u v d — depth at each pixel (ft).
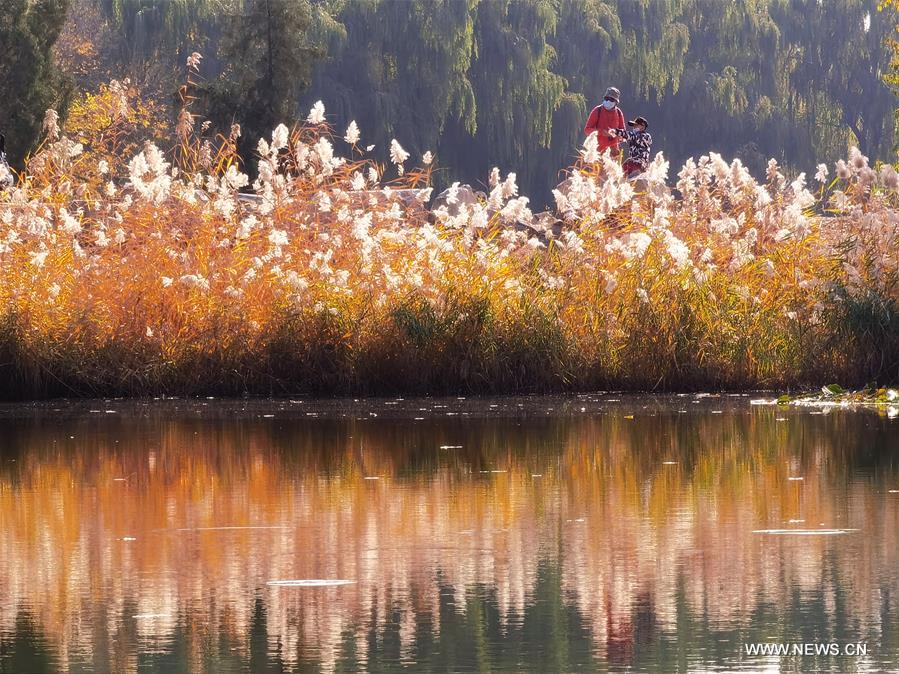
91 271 81.61
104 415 66.49
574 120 286.05
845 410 65.41
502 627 22.65
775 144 327.67
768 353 79.92
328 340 78.79
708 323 80.64
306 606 24.31
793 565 27.20
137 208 85.40
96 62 286.46
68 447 51.62
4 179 89.61
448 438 53.16
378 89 274.57
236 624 23.09
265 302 80.74
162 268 82.17
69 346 78.43
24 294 79.71
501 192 83.56
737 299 82.64
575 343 79.82
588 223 86.33
